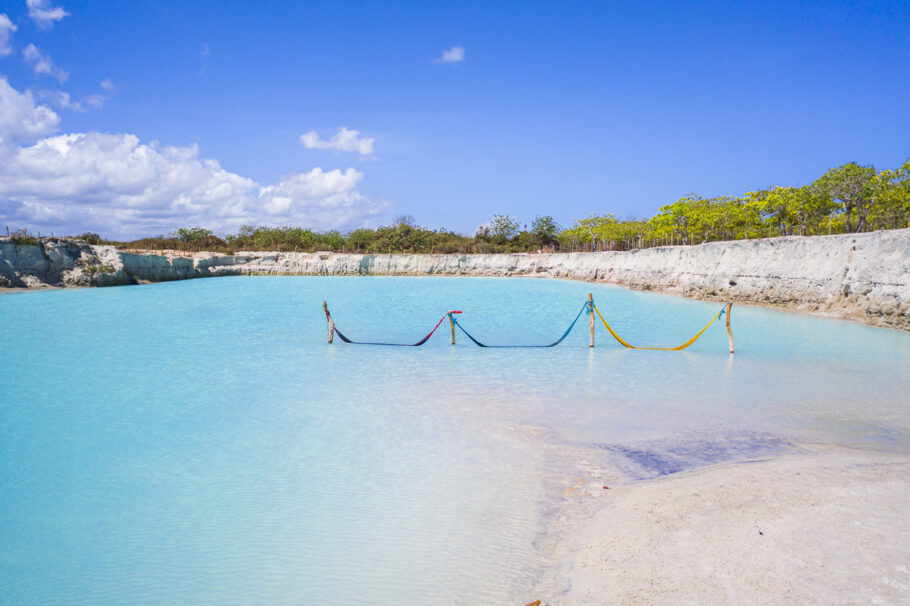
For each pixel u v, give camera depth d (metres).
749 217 37.59
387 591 5.46
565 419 10.93
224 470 8.59
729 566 5.33
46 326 23.91
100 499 7.68
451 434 10.10
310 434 10.20
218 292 41.00
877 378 14.15
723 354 17.58
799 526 6.01
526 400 12.37
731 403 12.02
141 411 11.70
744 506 6.63
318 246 68.44
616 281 47.72
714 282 32.97
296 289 44.59
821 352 17.47
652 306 31.30
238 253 61.97
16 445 9.74
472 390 13.30
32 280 38.69
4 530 6.88
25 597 5.55
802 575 5.07
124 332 22.41
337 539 6.48
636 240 57.19
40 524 7.02
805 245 27.08
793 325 22.84
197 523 6.96
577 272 54.62
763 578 5.08
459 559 5.98
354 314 28.59
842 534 5.77
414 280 56.62
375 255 63.31
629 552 5.80
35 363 16.53
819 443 9.43
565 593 5.23
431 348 19.17
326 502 7.44
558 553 6.00
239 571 5.91
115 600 5.48
